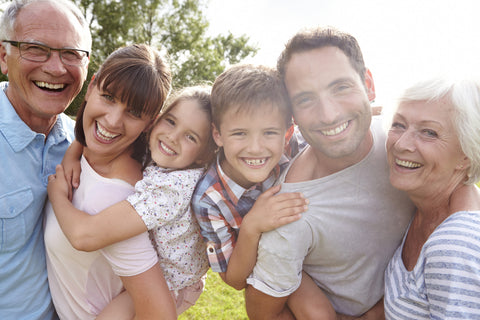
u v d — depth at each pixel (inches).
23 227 66.2
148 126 71.2
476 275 44.5
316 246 63.5
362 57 58.9
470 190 53.6
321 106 56.5
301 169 66.3
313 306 65.8
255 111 60.6
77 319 71.9
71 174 69.9
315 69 55.9
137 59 63.4
